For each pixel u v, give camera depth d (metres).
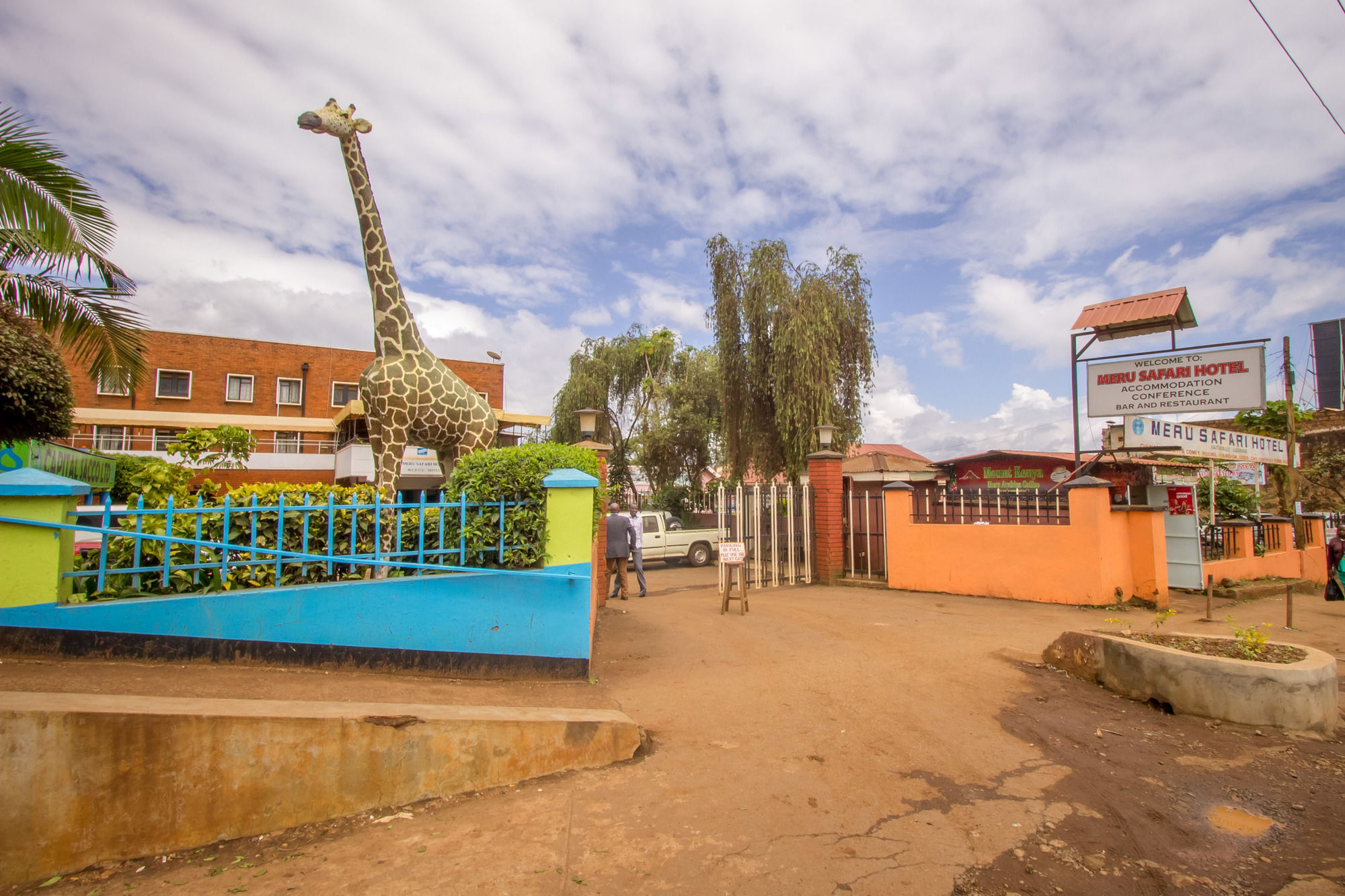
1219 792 3.91
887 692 5.62
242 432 8.24
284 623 4.89
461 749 3.89
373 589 5.09
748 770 4.16
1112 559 9.88
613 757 4.28
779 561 13.16
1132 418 11.54
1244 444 13.64
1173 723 4.93
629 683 5.92
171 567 4.79
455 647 5.26
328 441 27.33
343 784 3.63
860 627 8.32
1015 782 4.02
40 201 6.44
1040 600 10.25
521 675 5.42
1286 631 8.45
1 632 4.41
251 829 3.47
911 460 24.31
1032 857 3.25
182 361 25.73
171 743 3.38
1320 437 21.27
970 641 7.38
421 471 23.62
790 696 5.57
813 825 3.52
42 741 3.22
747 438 19.41
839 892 2.95
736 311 19.03
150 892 3.02
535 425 28.02
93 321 7.30
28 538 4.50
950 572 11.30
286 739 3.54
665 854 3.23
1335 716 4.83
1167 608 9.77
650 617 9.40
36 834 3.18
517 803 3.76
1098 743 4.59
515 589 5.45
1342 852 3.31
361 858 3.22
